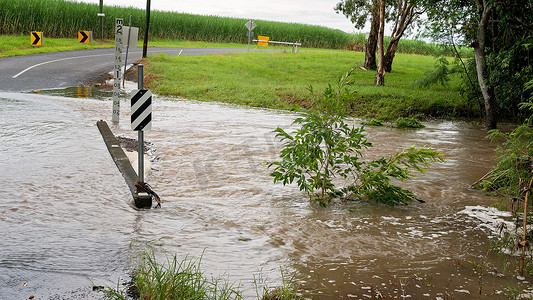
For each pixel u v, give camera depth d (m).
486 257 5.37
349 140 7.48
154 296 4.01
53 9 44.34
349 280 4.65
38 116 12.64
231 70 30.19
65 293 4.10
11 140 9.73
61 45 39.09
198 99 20.84
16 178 7.28
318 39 67.94
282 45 65.62
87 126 11.91
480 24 15.17
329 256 5.23
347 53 48.62
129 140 10.69
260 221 6.28
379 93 20.73
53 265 4.62
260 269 4.82
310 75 30.44
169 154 9.96
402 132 15.02
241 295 4.21
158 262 4.80
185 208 6.66
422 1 19.14
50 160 8.45
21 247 4.98
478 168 10.07
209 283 4.43
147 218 6.14
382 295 4.36
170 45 50.44
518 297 4.40
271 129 13.87
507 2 15.35
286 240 5.65
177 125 13.59
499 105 18.27
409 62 42.84
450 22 18.33
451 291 4.50
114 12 51.94
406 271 4.91
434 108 19.70
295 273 4.76
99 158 8.87
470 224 6.50
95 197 6.77
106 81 23.67
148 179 8.03
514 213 6.27
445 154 11.53
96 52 36.81
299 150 7.27
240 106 19.48
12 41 35.47
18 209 6.05
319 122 7.36
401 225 6.37
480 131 15.95
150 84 23.75
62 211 6.12
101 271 4.55
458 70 22.11
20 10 41.44
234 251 5.25
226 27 63.16
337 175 8.94
